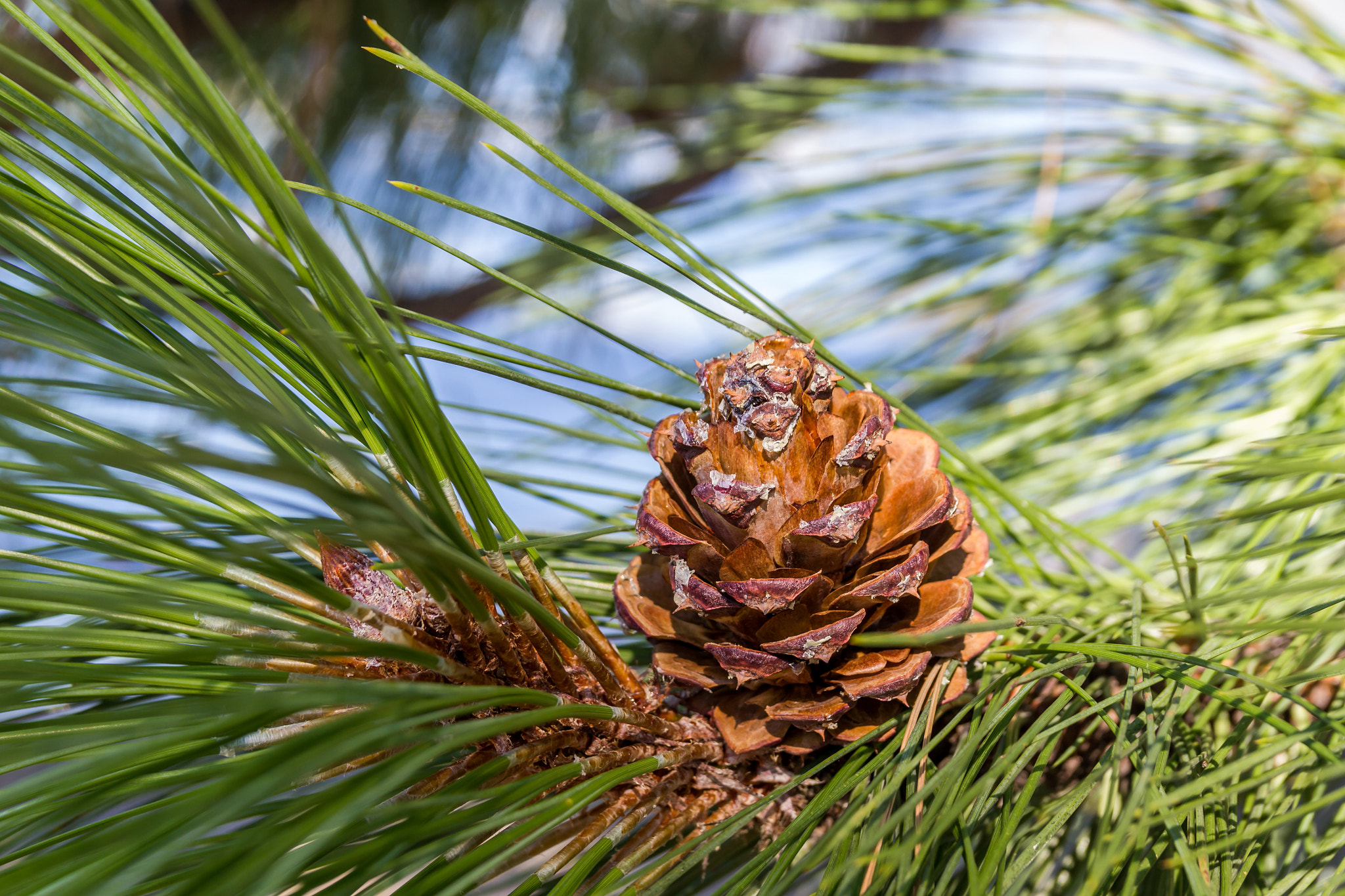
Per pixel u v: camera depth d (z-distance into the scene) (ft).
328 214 2.60
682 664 1.06
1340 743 0.99
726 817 1.05
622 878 0.96
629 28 2.89
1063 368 1.48
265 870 0.86
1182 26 1.51
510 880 1.02
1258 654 1.12
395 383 0.92
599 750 1.03
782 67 3.25
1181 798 0.92
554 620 0.96
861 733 1.04
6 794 0.84
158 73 0.87
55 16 0.96
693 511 1.06
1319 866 1.00
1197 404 1.36
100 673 0.94
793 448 1.03
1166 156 1.56
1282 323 1.34
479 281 2.71
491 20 2.63
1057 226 1.49
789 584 1.02
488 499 1.01
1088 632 1.07
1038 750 1.12
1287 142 1.47
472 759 1.00
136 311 1.00
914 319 1.83
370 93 2.62
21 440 0.71
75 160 0.97
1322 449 1.14
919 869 0.97
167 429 1.19
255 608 0.97
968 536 1.10
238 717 0.88
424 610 0.99
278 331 1.00
